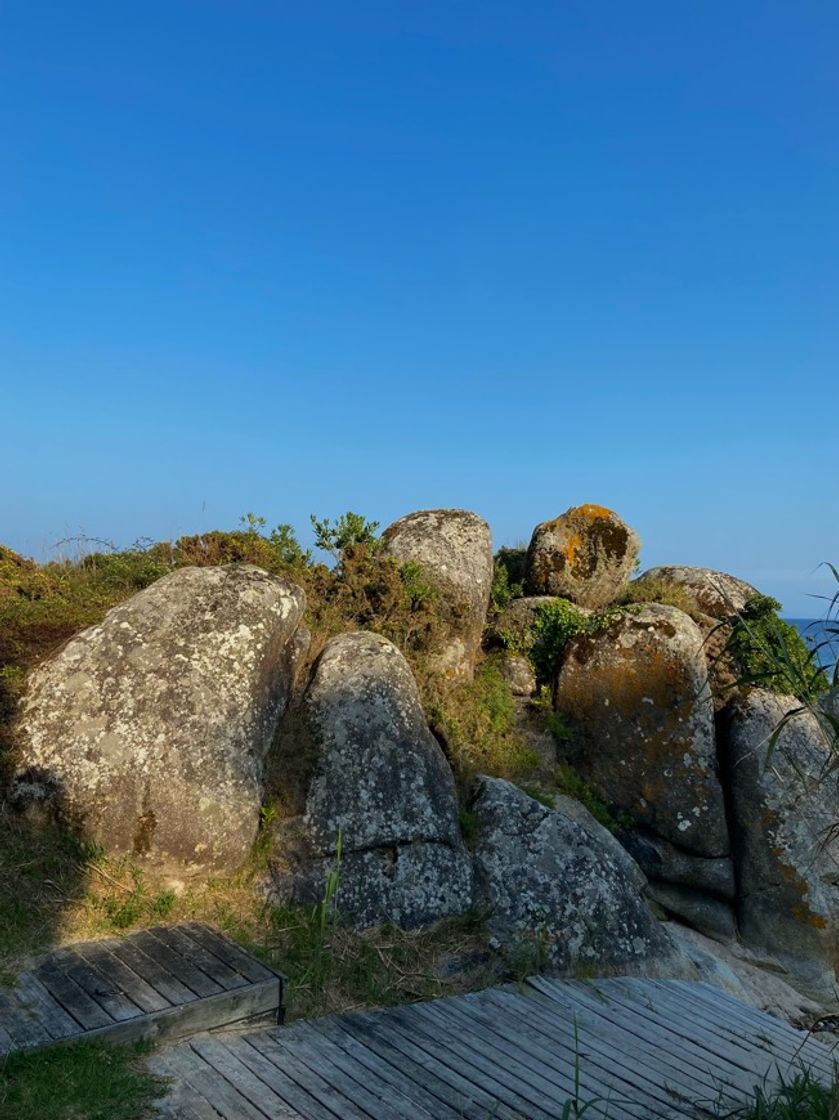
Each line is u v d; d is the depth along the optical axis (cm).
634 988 543
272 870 546
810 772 733
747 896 720
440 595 820
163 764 538
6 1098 338
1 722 548
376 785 575
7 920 461
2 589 682
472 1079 405
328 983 486
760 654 792
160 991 423
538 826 613
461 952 535
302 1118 356
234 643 591
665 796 736
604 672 769
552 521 955
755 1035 493
